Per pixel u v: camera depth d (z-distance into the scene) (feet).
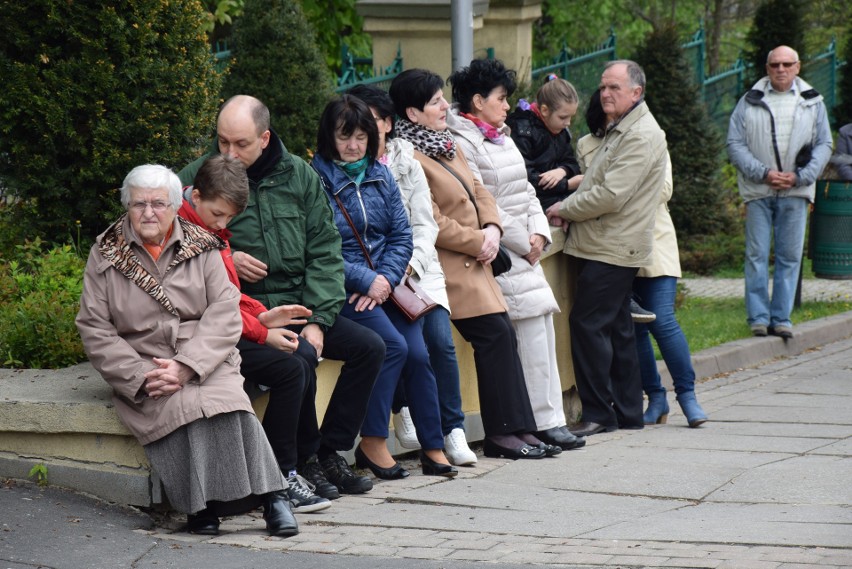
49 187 33.71
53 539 21.79
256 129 25.25
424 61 51.60
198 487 22.67
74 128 33.60
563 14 97.60
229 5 55.11
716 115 80.59
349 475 26.71
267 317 24.48
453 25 37.50
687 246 69.46
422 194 29.01
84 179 33.96
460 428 29.58
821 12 108.27
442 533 23.17
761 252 49.44
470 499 26.12
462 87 31.89
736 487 27.09
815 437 33.58
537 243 32.24
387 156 28.76
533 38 99.19
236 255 25.30
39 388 25.40
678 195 69.31
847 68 88.94
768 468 28.99
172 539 22.68
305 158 44.60
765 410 38.40
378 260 27.58
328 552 21.76
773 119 48.06
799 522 23.53
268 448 23.27
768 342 48.91
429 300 28.22
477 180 31.01
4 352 27.68
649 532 22.90
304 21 44.98
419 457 31.30
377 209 27.50
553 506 25.54
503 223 31.42
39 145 33.68
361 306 27.09
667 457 30.81
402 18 51.16
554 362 32.91
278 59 44.16
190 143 34.88
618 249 34.14
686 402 36.27
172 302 23.09
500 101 31.73
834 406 38.83
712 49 98.48
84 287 23.22
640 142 33.55
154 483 23.94
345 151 27.25
